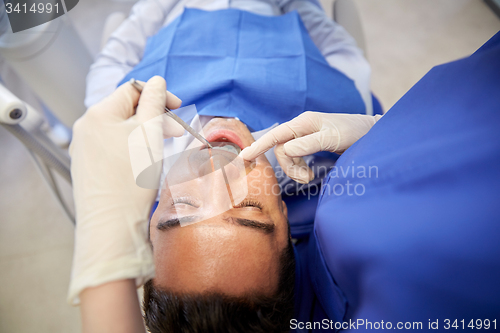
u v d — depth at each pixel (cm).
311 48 101
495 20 179
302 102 91
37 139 97
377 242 52
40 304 134
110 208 61
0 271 140
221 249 62
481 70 46
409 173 51
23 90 162
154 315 64
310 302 91
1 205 152
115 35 115
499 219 41
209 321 58
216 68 93
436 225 46
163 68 96
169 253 63
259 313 61
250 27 101
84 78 120
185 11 104
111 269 56
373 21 185
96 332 52
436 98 51
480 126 44
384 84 171
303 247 104
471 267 42
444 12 184
